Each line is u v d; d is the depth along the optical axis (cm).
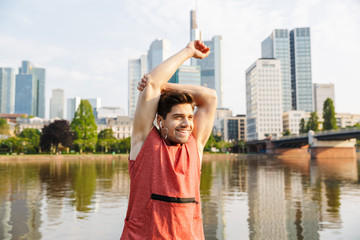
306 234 593
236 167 3061
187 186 121
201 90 146
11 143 6600
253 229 628
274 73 12119
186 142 129
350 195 1088
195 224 126
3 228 633
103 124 11500
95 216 734
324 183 1492
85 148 7250
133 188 126
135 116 129
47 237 573
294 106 17538
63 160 5112
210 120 145
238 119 14462
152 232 114
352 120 12719
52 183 1461
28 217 727
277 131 11894
